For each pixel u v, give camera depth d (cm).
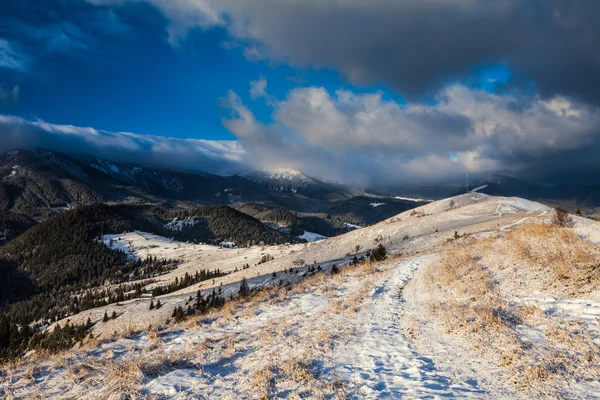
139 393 730
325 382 733
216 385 762
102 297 16550
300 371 798
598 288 1090
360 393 685
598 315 908
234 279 9644
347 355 931
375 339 1067
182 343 1216
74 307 15325
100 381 835
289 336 1155
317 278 2858
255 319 1572
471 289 1493
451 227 7262
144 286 17475
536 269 1483
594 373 645
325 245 10300
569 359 710
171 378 803
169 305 7119
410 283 2116
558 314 985
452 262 2245
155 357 1011
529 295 1229
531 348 796
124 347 1226
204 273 16275
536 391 617
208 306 2538
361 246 8988
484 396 628
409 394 667
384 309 1493
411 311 1413
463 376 732
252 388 725
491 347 853
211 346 1105
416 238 6350
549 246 1770
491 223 6009
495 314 1107
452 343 948
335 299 1844
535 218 5431
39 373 974
